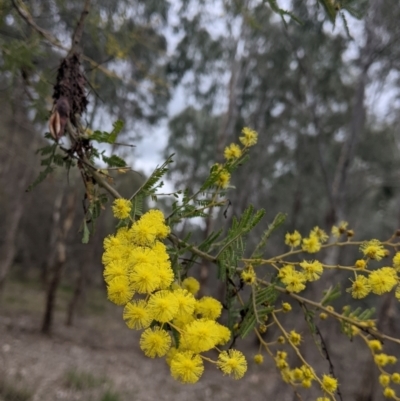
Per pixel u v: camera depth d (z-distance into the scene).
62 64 1.49
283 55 7.46
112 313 11.70
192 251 1.17
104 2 3.29
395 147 8.16
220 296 6.43
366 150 8.27
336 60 6.80
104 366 6.34
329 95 7.95
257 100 9.05
